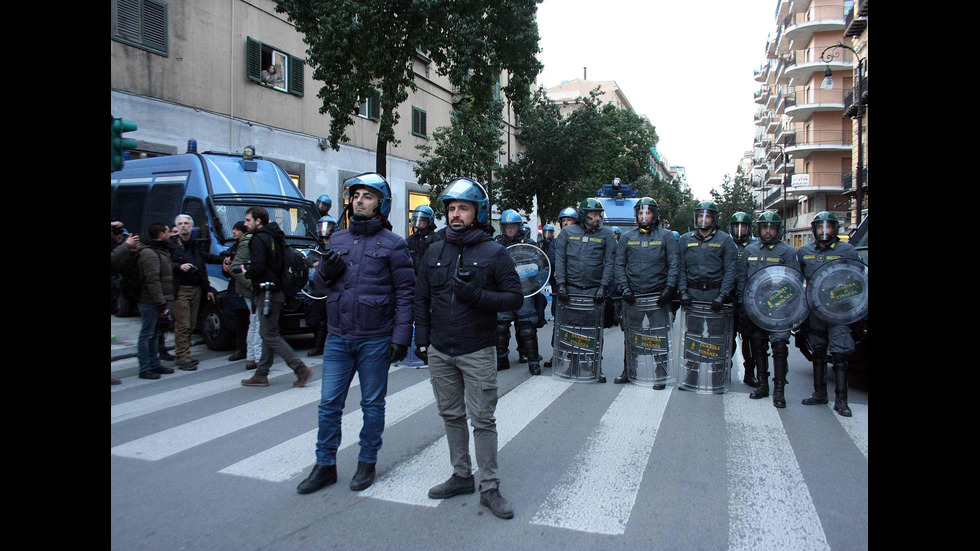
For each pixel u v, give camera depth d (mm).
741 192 56062
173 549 3051
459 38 13539
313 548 3088
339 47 12367
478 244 3666
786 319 5965
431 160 17984
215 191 9430
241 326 8031
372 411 3879
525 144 22891
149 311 6836
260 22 16422
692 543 3188
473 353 3598
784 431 5180
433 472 4133
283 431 4984
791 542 3203
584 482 3994
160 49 13734
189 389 6402
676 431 5121
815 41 44094
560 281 7055
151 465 4211
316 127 18391
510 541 3184
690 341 6613
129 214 10531
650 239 6824
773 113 63812
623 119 42375
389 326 3885
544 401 6098
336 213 19141
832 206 46281
